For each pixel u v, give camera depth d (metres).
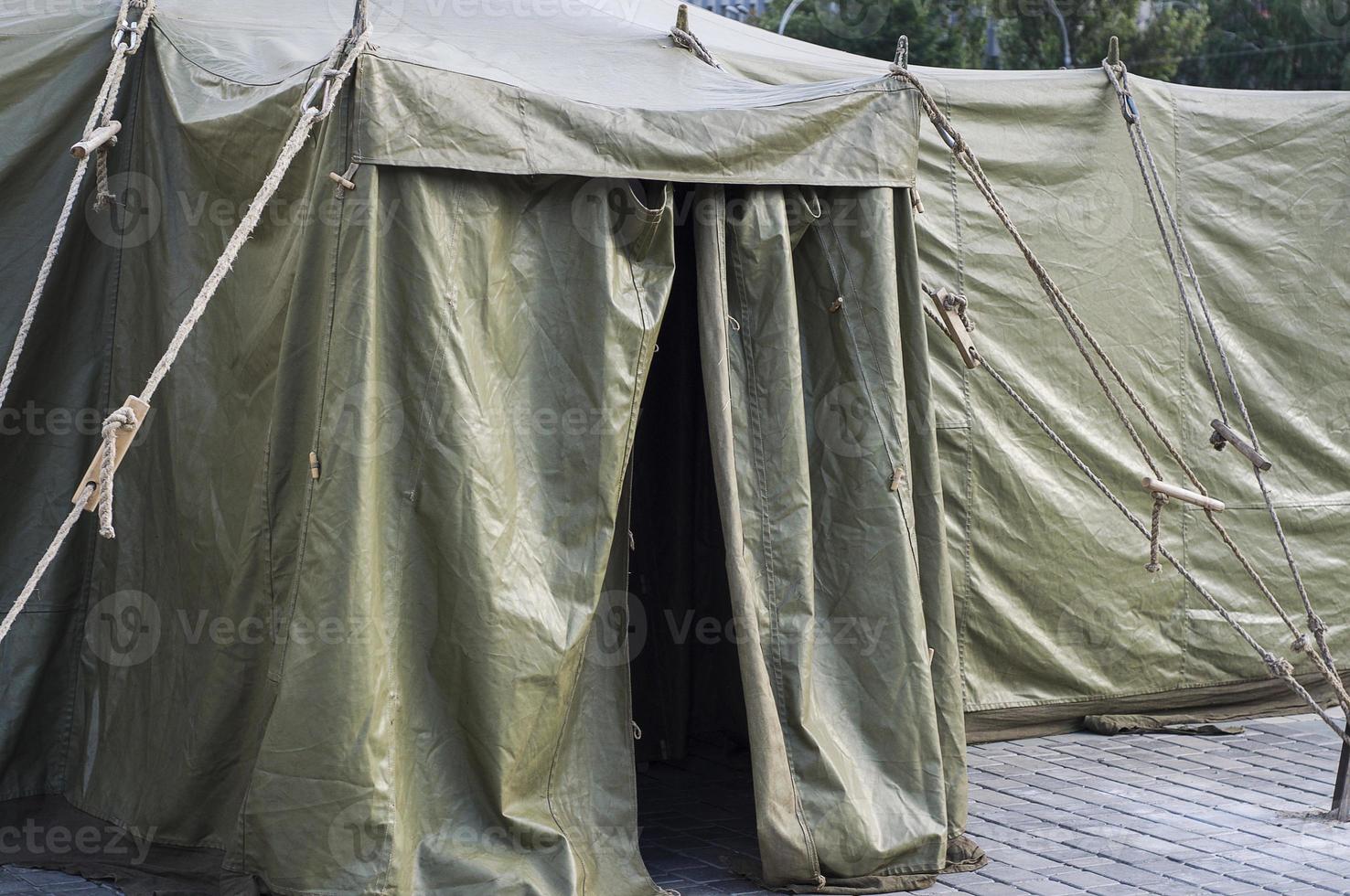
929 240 7.01
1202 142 7.58
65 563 5.64
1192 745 7.32
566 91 5.08
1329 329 7.88
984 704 7.25
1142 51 21.58
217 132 5.16
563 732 4.92
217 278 4.29
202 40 5.65
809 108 5.15
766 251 5.14
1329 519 7.88
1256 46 21.80
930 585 5.44
